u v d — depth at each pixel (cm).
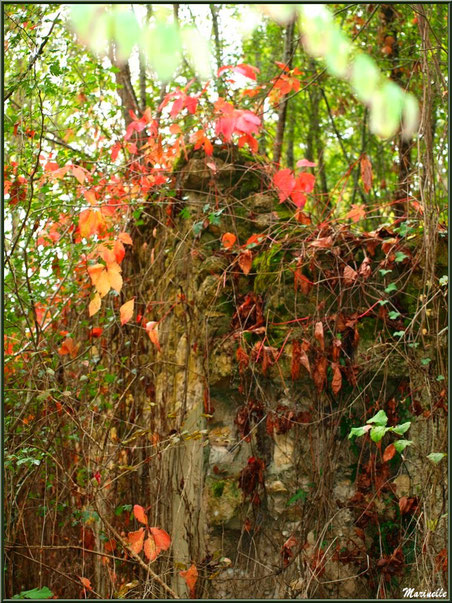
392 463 287
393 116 83
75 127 356
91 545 326
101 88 350
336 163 730
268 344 287
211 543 276
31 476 330
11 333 354
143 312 350
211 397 288
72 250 337
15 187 307
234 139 336
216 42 588
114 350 367
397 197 454
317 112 641
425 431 285
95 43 81
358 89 84
